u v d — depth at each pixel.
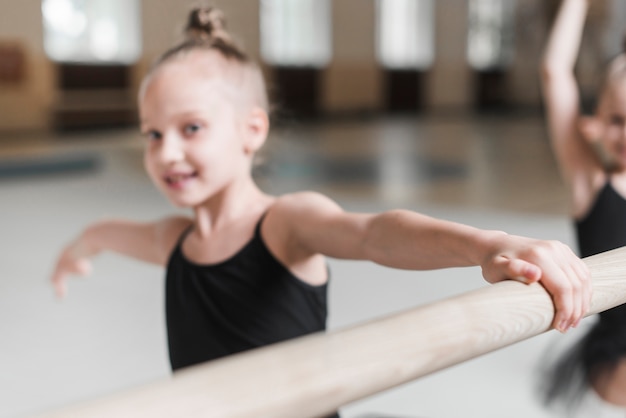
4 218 5.62
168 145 1.21
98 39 13.22
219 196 1.27
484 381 2.45
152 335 3.03
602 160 2.07
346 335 0.53
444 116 18.16
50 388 2.50
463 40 20.20
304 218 1.18
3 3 11.79
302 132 12.95
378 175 7.82
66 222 5.45
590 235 2.05
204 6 1.31
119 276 3.93
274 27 15.99
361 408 2.27
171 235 1.42
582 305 0.73
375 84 18.19
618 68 2.04
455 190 6.86
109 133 12.30
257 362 0.48
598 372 1.92
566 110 2.15
